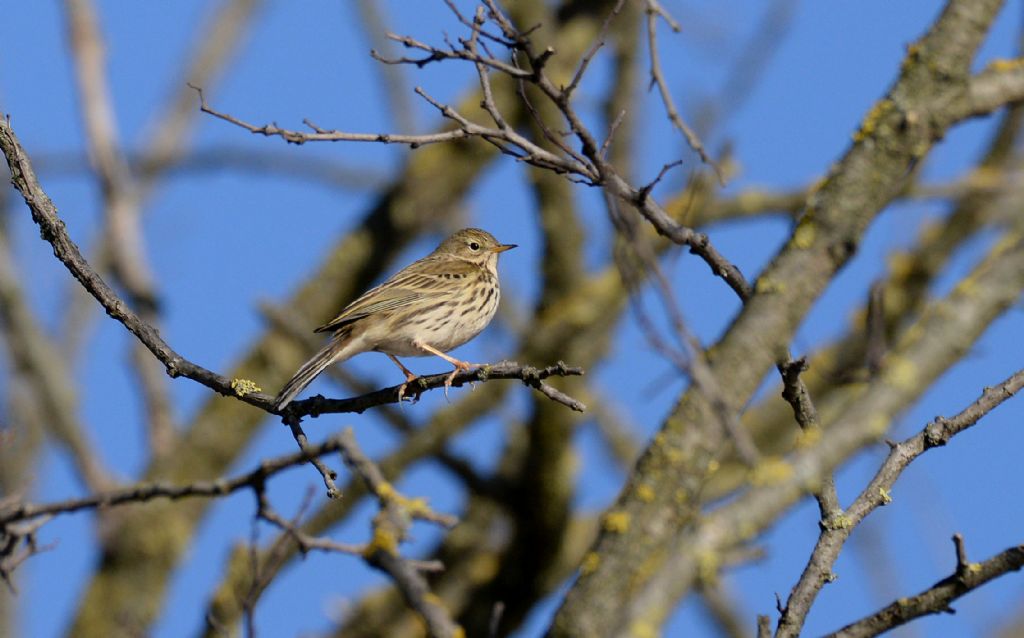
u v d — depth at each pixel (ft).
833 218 20.67
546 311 52.70
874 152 21.01
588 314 50.72
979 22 21.26
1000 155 51.21
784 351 23.73
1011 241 23.44
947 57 21.22
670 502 19.57
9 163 30.01
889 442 24.26
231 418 58.80
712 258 24.27
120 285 59.47
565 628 19.10
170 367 30.27
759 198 51.90
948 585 22.88
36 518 35.19
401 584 23.75
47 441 56.39
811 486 19.52
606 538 19.57
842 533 23.72
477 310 43.52
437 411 51.01
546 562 52.65
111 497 33.40
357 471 28.55
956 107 21.07
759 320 20.17
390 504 26.91
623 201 22.88
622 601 19.12
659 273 19.53
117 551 56.65
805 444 20.48
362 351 40.86
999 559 22.68
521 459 53.36
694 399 19.94
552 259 52.39
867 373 22.93
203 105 25.55
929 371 20.97
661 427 20.07
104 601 56.39
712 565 18.90
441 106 24.34
